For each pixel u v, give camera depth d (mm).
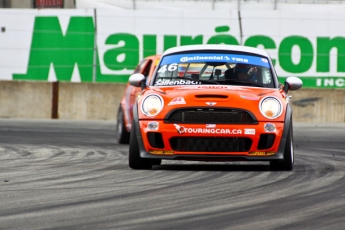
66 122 74062
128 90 50469
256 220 21344
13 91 80938
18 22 89562
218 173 32656
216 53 37375
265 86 35688
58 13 89125
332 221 21266
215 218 21641
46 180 30422
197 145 32781
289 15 87875
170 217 21812
